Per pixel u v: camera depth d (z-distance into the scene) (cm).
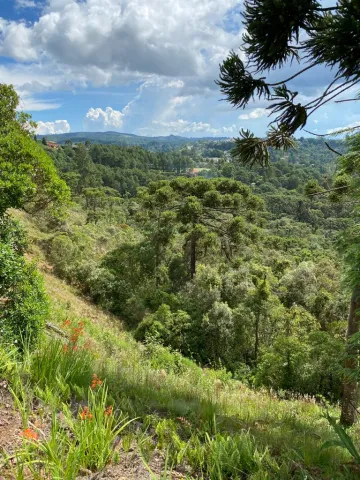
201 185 2067
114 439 247
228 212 2072
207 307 1614
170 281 2086
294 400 855
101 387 304
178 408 333
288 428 409
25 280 532
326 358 927
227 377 1139
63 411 253
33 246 1908
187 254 2273
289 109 186
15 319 470
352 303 609
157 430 266
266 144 225
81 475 207
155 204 2020
